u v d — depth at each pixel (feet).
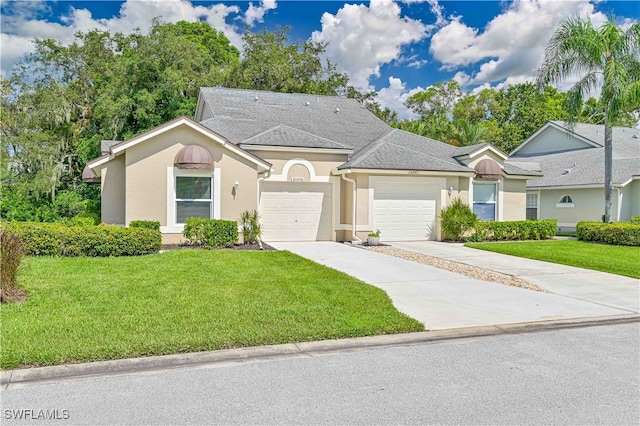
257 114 70.49
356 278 33.55
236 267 35.53
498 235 62.90
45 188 75.92
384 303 26.00
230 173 50.67
